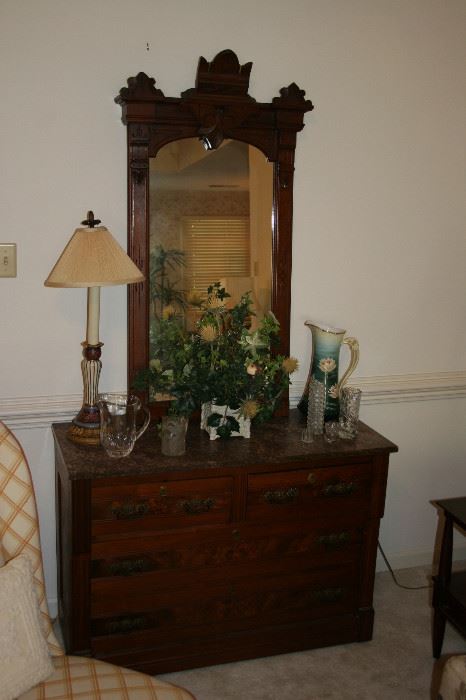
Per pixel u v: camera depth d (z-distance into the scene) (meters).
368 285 2.63
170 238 2.30
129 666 2.15
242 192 2.35
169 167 2.26
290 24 2.35
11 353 2.28
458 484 2.95
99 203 2.26
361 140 2.50
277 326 2.27
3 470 1.71
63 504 2.18
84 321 2.32
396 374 2.76
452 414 2.87
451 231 2.70
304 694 2.16
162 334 2.34
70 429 2.18
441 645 2.34
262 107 2.29
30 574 1.60
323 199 2.50
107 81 2.20
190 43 2.26
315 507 2.22
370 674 2.26
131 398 2.21
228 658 2.27
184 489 2.07
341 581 2.34
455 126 2.62
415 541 2.95
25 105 2.13
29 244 2.22
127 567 2.08
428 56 2.53
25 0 2.07
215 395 2.16
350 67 2.44
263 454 2.12
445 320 2.77
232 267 2.38
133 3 2.17
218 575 2.18
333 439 2.26
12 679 1.48
